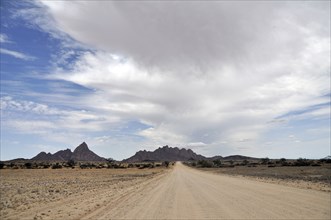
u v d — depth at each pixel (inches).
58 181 1692.9
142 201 738.8
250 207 605.3
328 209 553.0
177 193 933.8
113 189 1130.7
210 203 684.7
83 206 654.5
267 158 6825.8
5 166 4234.7
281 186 1109.1
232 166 5580.7
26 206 653.3
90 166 4778.5
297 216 490.0
